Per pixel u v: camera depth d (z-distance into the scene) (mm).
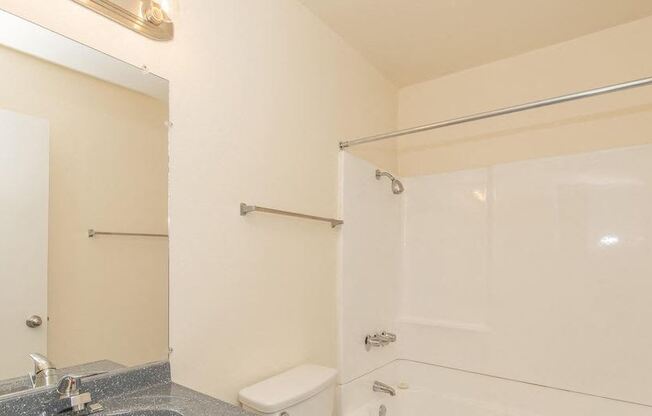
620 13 1946
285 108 1658
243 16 1484
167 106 1200
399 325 2400
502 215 2180
